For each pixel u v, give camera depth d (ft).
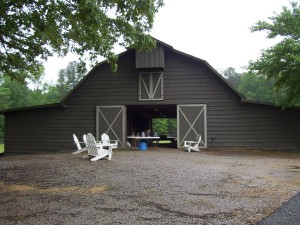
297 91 50.49
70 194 21.21
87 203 18.93
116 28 34.35
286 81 52.80
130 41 35.37
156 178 26.58
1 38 42.22
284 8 52.47
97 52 35.42
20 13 32.96
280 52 49.98
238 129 56.29
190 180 25.81
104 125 59.88
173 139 81.61
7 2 30.17
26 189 22.88
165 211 17.30
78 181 25.46
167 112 84.17
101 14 28.73
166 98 58.65
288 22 51.98
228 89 56.85
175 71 58.70
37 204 18.78
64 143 60.49
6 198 20.25
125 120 59.88
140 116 87.81
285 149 54.75
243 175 28.58
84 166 33.30
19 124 61.98
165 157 42.70
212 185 23.97
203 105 57.36
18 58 49.47
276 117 55.42
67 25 33.50
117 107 59.88
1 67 51.93
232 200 19.62
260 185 24.20
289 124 54.95
